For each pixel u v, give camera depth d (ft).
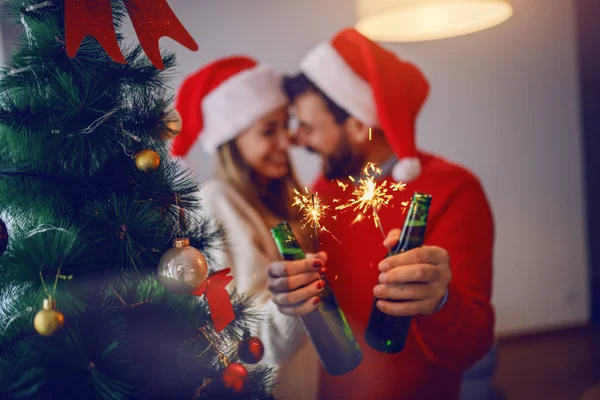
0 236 1.55
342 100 3.45
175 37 1.84
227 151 4.11
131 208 1.67
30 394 1.42
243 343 2.00
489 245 3.21
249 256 3.54
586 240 9.71
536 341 9.04
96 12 1.67
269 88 4.09
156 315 1.76
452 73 8.80
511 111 9.13
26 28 1.77
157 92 1.94
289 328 2.82
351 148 3.44
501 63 9.01
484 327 2.74
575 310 9.66
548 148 9.39
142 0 1.77
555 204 9.48
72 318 1.58
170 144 2.25
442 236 3.14
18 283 1.67
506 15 4.26
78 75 1.75
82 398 1.46
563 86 9.39
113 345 1.50
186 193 1.92
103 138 1.70
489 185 9.12
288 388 3.13
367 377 3.04
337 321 2.08
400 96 3.41
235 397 1.80
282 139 4.08
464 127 8.94
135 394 1.55
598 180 11.59
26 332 1.59
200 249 2.05
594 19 10.94
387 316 2.06
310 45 8.11
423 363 3.02
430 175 3.35
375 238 2.33
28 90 1.73
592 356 8.21
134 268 1.70
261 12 7.88
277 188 3.99
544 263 9.49
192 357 1.79
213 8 7.66
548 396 6.90
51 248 1.56
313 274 2.02
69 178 1.67
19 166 1.62
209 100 4.20
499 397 5.90
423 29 4.72
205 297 1.94
